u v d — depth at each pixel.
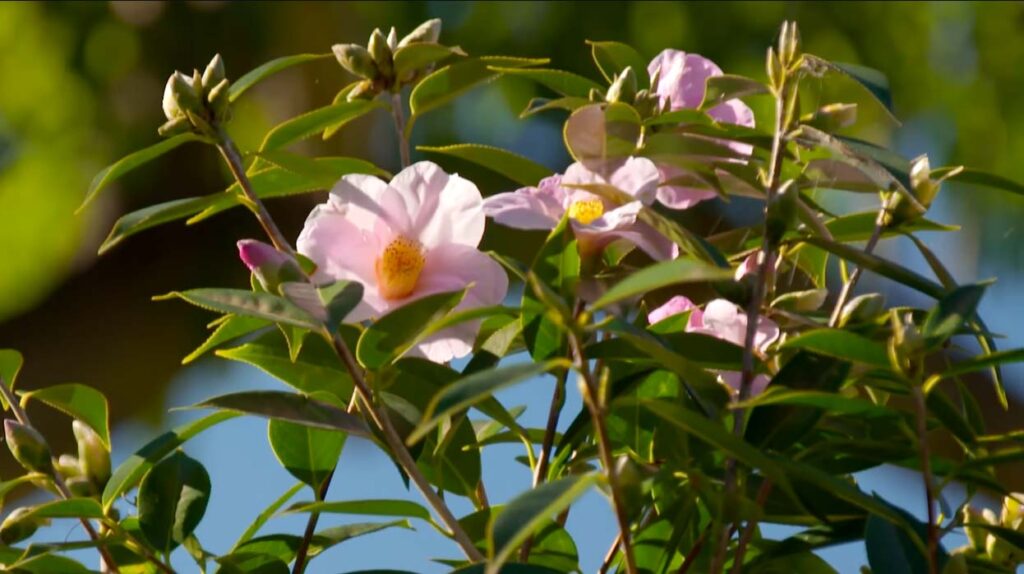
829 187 2.25
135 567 2.25
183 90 2.24
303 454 2.26
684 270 2.07
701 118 2.24
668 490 2.19
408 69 2.30
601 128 2.22
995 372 2.21
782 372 2.18
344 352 2.18
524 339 2.23
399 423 2.22
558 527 2.23
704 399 2.15
